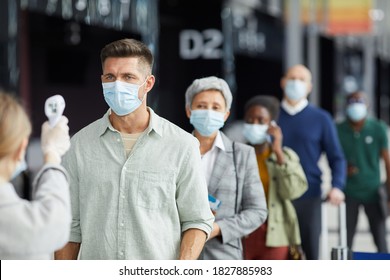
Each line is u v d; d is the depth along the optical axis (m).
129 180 4.31
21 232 3.30
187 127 18.56
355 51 34.81
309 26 22.02
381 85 37.03
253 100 6.57
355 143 9.19
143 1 14.25
